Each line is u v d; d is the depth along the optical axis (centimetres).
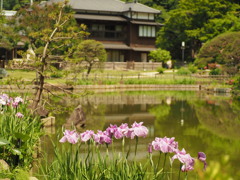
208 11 5112
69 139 428
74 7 4928
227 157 219
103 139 430
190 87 3525
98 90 3081
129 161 834
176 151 368
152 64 4731
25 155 668
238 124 1450
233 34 3297
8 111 869
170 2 6638
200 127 1372
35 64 1220
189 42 5756
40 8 3041
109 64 4544
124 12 5191
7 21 3219
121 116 1633
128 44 5216
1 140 508
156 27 5328
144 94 2828
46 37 1255
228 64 3347
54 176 494
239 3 5812
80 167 457
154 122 1479
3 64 3728
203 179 209
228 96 2773
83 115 1339
